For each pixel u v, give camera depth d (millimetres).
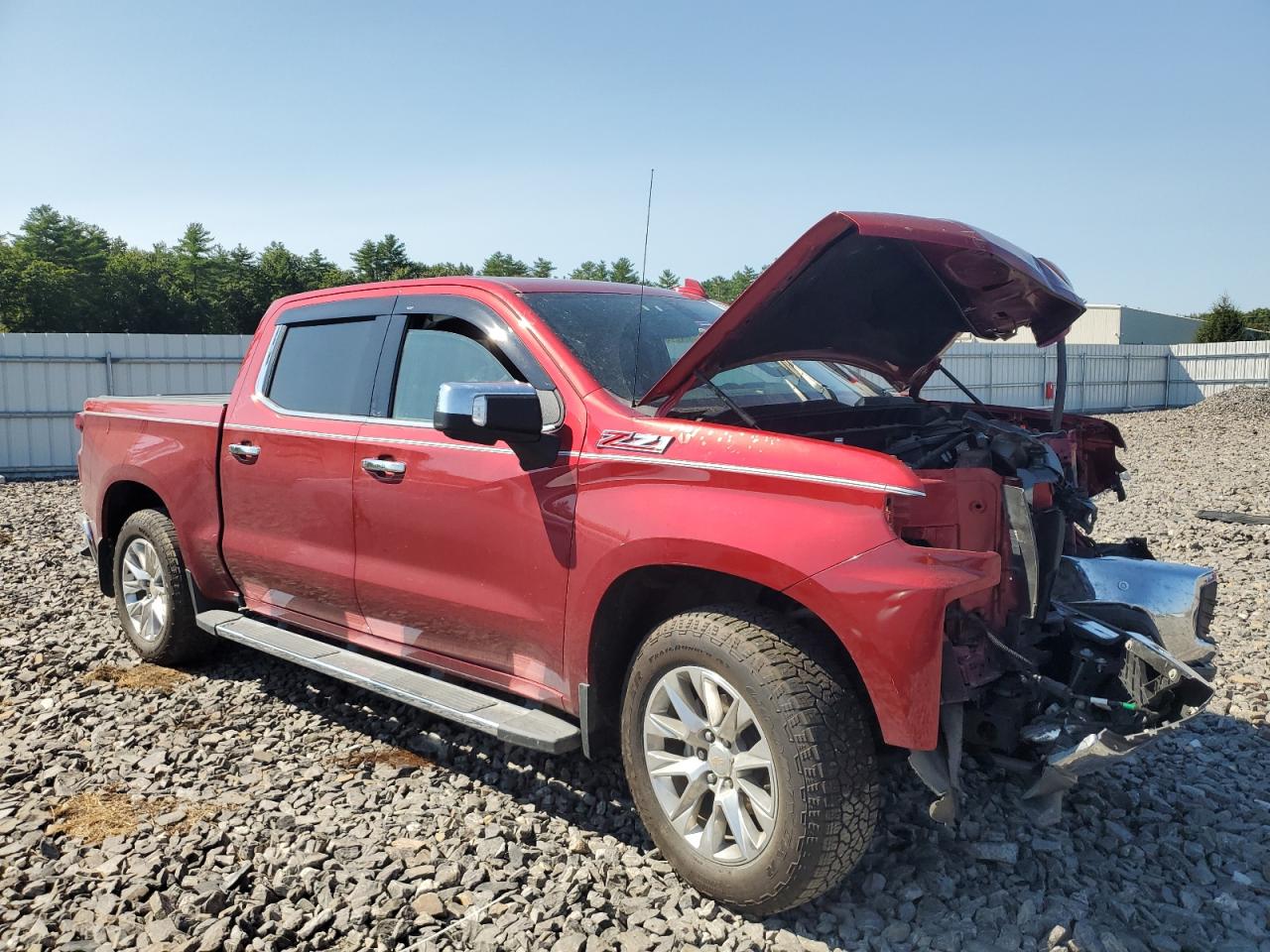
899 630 2562
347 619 4160
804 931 2824
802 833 2645
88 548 5891
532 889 3014
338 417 4117
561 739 3170
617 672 3295
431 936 2783
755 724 2789
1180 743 4219
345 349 4238
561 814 3559
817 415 3721
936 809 2740
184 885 3057
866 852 3215
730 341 3123
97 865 3191
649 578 3135
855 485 2674
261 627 4609
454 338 3809
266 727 4414
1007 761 2959
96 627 6070
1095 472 4234
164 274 104000
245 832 3404
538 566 3309
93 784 3816
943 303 3641
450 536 3584
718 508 2865
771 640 2775
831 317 3498
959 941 2771
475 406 3047
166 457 4977
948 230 3016
